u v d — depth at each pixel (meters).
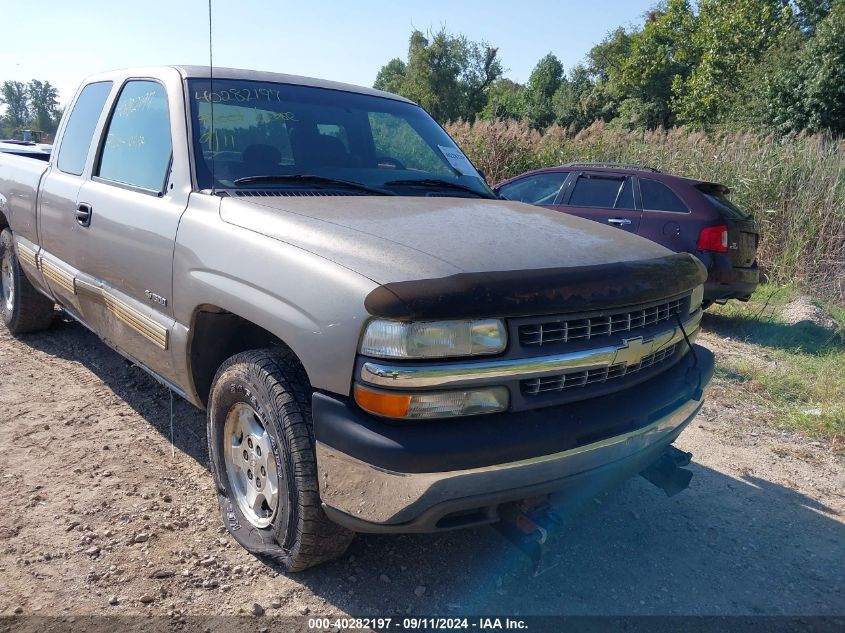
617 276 2.48
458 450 2.12
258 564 2.82
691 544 3.23
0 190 5.36
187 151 3.19
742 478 3.98
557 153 14.33
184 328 3.01
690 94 30.14
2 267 5.64
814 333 7.87
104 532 2.99
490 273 2.25
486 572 2.88
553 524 2.37
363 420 2.19
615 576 2.94
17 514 3.09
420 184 3.61
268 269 2.53
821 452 4.44
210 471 3.56
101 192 3.75
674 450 3.13
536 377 2.28
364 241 2.44
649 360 2.71
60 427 3.99
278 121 3.51
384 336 2.14
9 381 4.64
